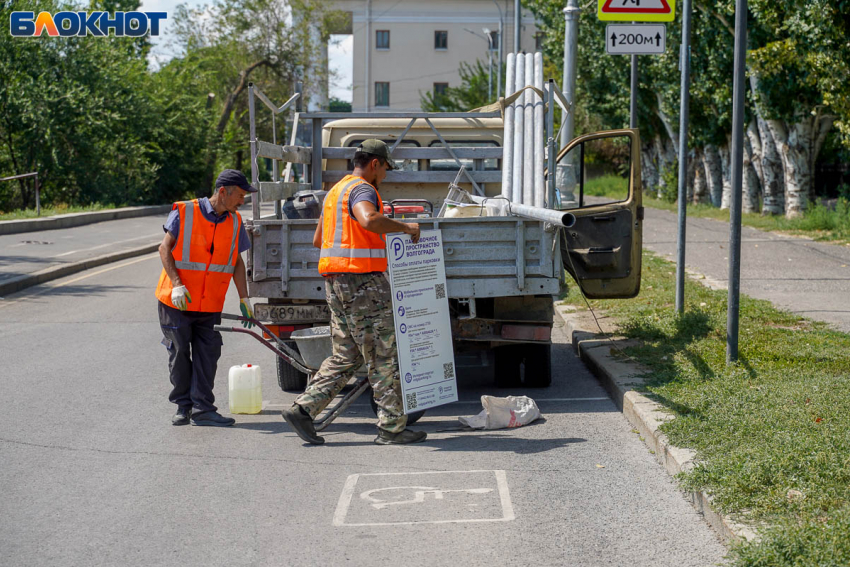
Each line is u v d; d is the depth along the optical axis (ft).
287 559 14.08
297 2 165.99
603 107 140.67
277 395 26.71
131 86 129.49
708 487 15.71
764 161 89.45
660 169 146.82
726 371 24.35
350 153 32.58
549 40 126.82
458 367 31.01
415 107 231.71
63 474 18.65
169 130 138.10
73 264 58.34
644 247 61.98
